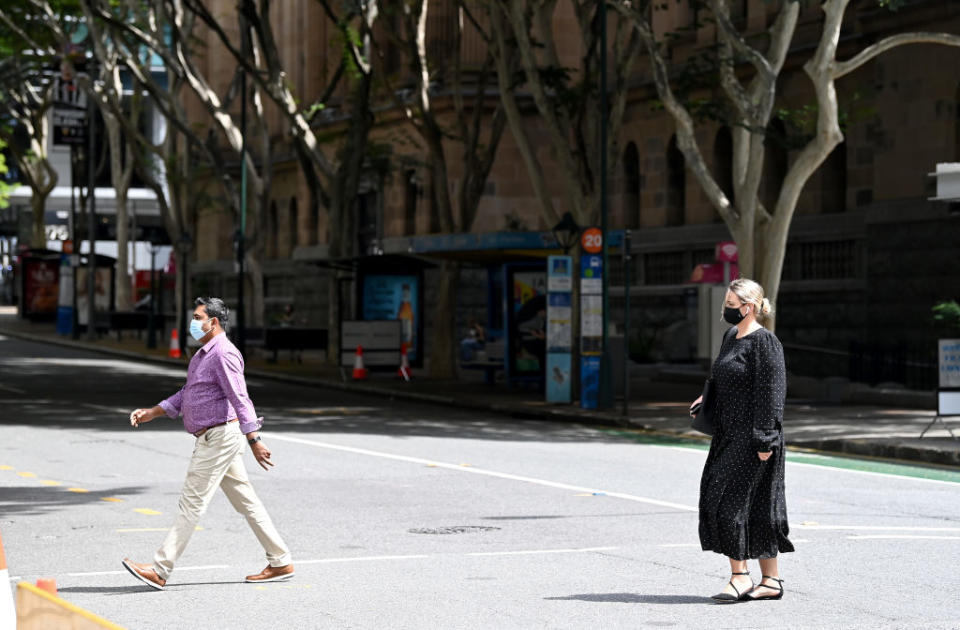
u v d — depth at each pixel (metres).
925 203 67.44
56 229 194.75
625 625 16.97
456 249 64.00
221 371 19.25
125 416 51.06
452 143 96.75
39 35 111.62
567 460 37.72
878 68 70.38
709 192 52.03
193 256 148.38
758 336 17.77
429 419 52.97
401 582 19.88
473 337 88.81
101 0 88.38
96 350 106.12
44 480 32.38
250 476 33.41
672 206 87.50
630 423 50.19
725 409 17.94
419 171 101.31
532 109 96.19
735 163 52.75
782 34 50.12
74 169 131.38
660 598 18.69
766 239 51.09
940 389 42.62
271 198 131.88
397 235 106.00
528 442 43.50
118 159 123.12
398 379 75.00
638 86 87.94
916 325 67.94
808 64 47.78
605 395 54.62
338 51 110.25
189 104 135.62
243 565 21.30
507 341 66.44
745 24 79.81
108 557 21.95
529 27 59.00
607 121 57.59
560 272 57.84
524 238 61.78
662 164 87.38
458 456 38.56
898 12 68.69
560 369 57.81
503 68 60.53
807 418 50.50
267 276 132.62
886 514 27.27
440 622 17.17
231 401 19.25
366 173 87.75
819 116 48.31
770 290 51.06
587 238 55.06
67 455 37.97
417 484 32.03
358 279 77.56
